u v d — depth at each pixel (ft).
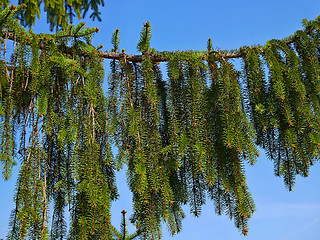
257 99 9.12
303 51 9.57
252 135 8.61
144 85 9.16
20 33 8.32
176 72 9.00
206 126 8.94
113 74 9.37
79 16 12.01
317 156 9.33
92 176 7.99
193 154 8.80
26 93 8.78
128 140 8.83
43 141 7.98
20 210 7.21
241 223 8.88
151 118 9.00
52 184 8.66
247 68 9.48
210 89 9.34
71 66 8.26
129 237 8.99
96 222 7.80
